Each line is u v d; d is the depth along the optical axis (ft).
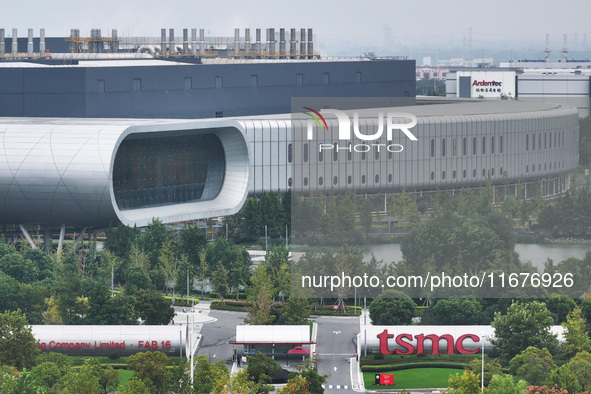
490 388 583.58
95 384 592.60
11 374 593.01
